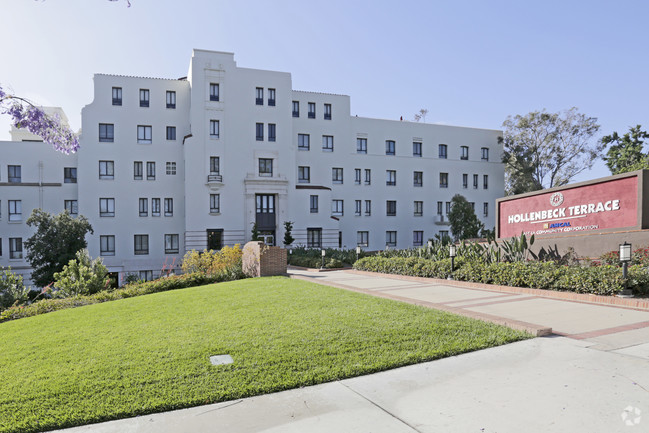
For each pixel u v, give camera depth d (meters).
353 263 22.62
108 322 7.64
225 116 36.78
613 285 8.67
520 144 48.59
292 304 8.44
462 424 3.43
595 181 13.59
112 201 35.94
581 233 13.86
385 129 44.56
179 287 14.14
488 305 8.50
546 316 7.20
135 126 36.69
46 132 6.42
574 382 4.14
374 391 4.20
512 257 14.29
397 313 7.33
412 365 4.92
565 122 47.28
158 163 37.12
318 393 4.20
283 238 37.03
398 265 16.33
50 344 6.21
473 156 48.16
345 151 42.66
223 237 36.25
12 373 4.93
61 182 35.94
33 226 34.78
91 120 35.69
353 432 3.38
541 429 3.28
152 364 5.00
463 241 16.73
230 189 36.62
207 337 6.11
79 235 30.33
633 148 36.84
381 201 43.88
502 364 4.80
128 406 3.92
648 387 3.95
